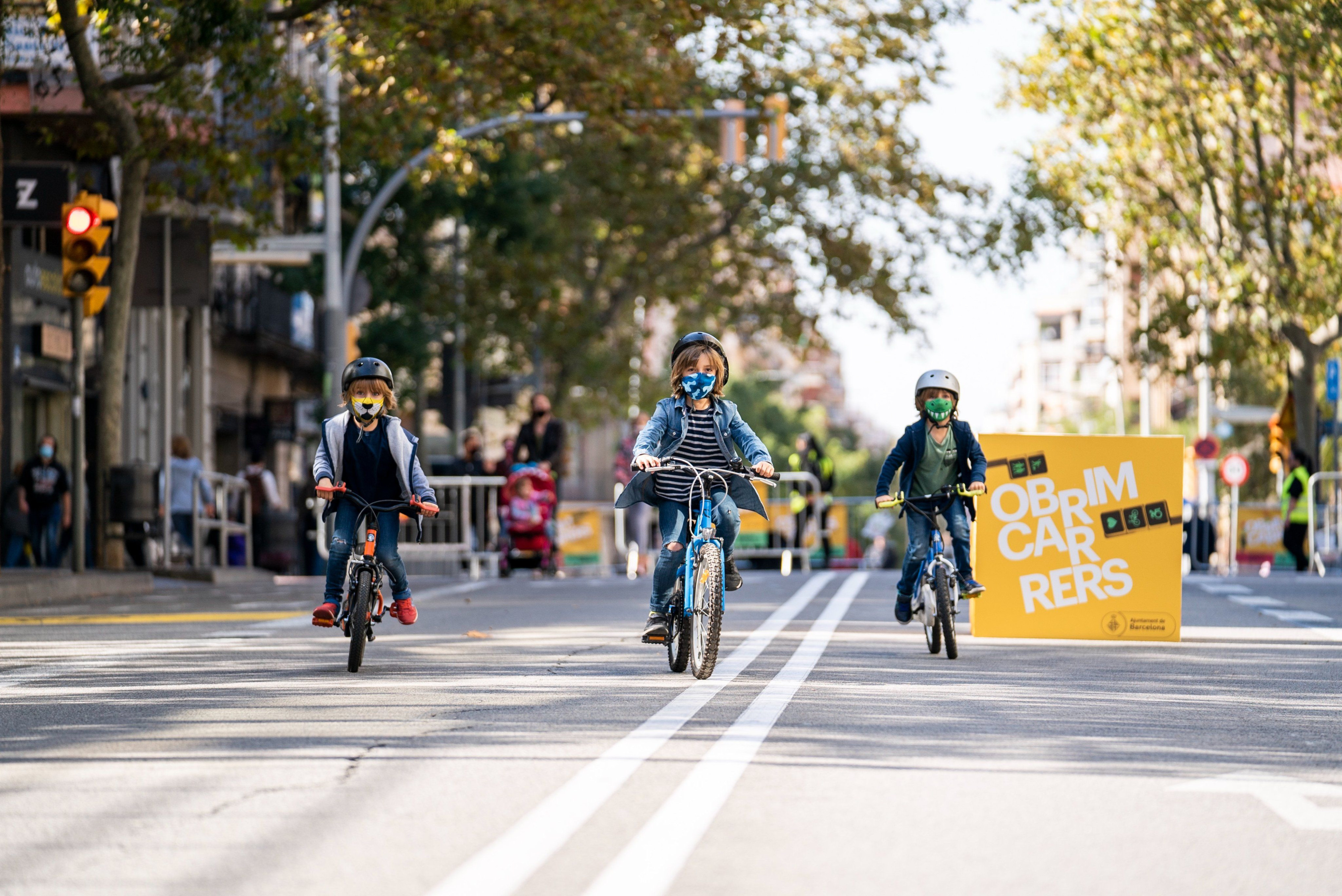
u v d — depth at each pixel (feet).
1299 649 84.17
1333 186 197.16
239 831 39.68
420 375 278.67
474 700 61.57
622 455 194.70
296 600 127.44
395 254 263.29
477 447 187.73
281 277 258.37
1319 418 218.38
